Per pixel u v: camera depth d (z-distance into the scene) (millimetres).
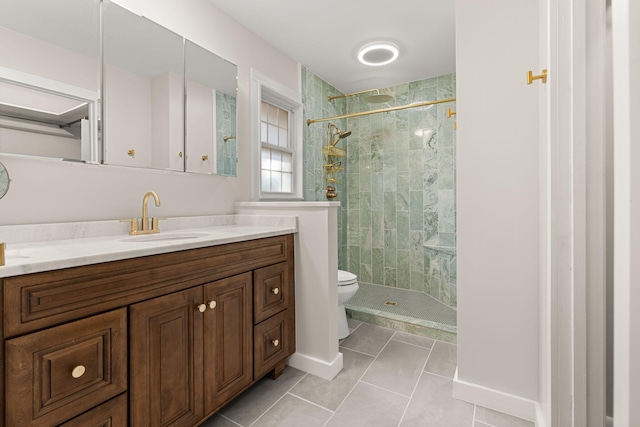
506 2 1405
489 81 1444
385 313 2539
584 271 710
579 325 716
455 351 2061
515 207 1409
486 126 1457
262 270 1573
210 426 1369
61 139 1319
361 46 2607
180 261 1176
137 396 1034
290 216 1831
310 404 1521
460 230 1530
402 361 1933
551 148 885
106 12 1473
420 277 3346
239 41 2238
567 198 836
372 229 3650
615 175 316
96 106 1427
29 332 797
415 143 3373
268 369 1607
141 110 1600
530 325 1396
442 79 3209
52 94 1299
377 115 3602
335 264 1818
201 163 1897
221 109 2029
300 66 2914
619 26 302
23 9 1230
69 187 1372
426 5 2086
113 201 1524
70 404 871
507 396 1441
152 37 1654
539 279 1351
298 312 1839
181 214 1830
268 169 2639
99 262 932
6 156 1189
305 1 2029
